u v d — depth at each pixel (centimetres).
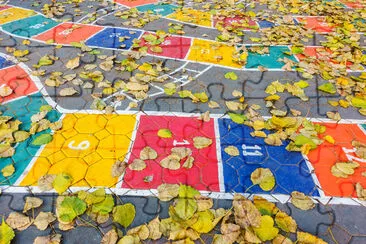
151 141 284
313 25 529
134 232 207
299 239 207
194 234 206
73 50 430
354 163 266
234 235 204
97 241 206
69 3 588
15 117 308
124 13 548
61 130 293
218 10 571
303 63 409
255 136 293
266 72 396
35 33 475
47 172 253
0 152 265
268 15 557
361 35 495
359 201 239
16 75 373
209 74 388
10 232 205
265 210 226
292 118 313
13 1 592
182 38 471
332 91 355
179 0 616
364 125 315
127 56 419
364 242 212
